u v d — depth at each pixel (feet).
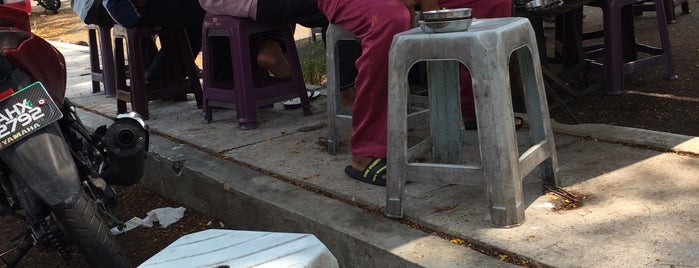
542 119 8.44
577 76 14.80
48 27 41.70
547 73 13.37
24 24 8.93
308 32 31.01
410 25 9.02
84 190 8.84
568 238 7.23
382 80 9.05
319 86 17.04
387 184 8.30
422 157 10.12
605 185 8.62
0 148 7.90
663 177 8.66
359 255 8.02
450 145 9.57
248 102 13.00
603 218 7.65
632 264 6.56
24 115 8.03
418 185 9.30
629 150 9.82
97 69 18.38
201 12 14.33
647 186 8.43
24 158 7.95
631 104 13.74
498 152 7.49
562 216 7.82
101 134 9.50
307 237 4.49
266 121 13.75
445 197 8.76
